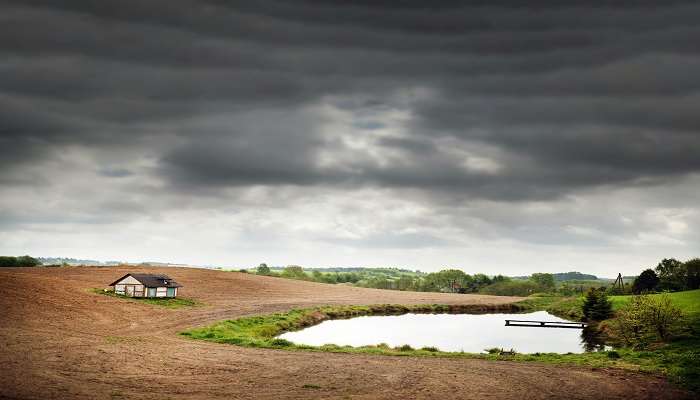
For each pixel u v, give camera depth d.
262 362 34.56
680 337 46.59
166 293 85.94
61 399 22.95
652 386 29.22
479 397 26.23
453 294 160.12
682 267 122.31
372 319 87.88
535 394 27.08
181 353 36.91
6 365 29.17
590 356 40.12
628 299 87.56
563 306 114.50
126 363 32.03
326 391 26.75
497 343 59.41
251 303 91.38
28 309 57.00
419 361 36.66
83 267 137.38
